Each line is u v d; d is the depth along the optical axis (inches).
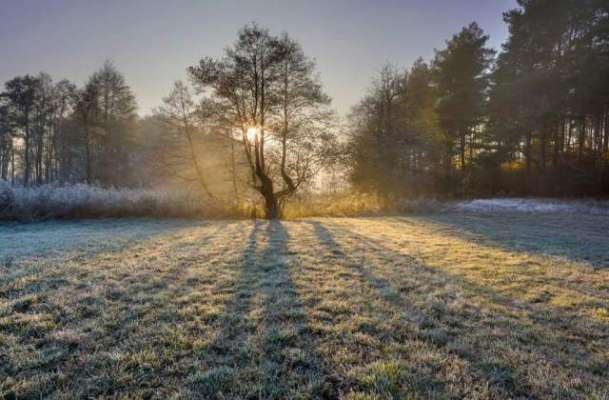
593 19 733.9
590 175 779.4
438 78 979.9
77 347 88.7
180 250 209.2
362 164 756.6
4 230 304.0
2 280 140.6
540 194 854.5
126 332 96.9
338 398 69.8
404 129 795.4
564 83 758.5
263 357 84.7
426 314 112.2
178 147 728.3
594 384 74.5
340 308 116.5
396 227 354.0
